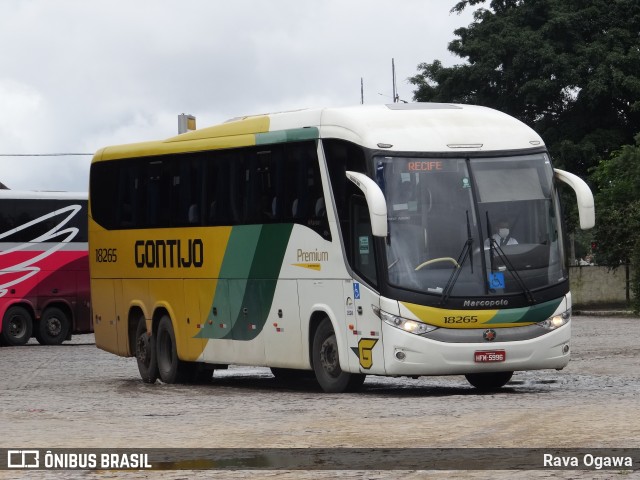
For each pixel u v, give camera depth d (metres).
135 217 25.23
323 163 19.92
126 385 24.16
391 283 18.61
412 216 18.86
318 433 13.61
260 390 21.83
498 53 61.25
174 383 24.47
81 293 42.59
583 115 62.12
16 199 41.78
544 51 60.31
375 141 19.03
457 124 19.61
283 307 20.97
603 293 60.84
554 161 60.97
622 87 60.16
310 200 20.28
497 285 18.86
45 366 31.23
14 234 41.69
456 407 16.33
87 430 14.48
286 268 20.86
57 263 42.22
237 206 22.19
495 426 13.76
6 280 41.44
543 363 19.03
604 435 12.64
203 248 23.12
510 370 18.92
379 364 18.78
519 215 19.23
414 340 18.50
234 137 22.33
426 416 15.16
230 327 22.44
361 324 19.12
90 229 26.83
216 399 19.39
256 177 21.67
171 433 13.99
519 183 19.39
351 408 16.69
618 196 53.84
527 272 19.05
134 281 25.31
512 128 19.86
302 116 20.62
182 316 23.80
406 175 18.95
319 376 20.25
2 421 15.78
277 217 21.09
